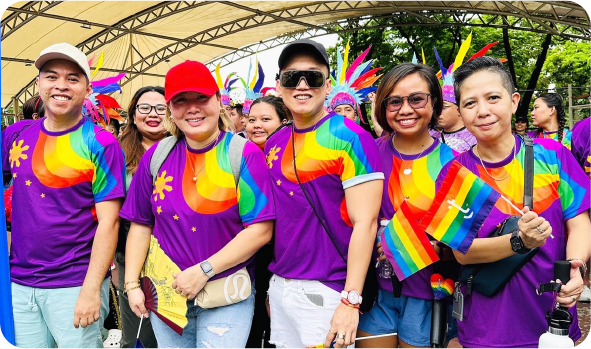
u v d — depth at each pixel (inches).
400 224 92.6
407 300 100.7
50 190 97.8
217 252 90.4
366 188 88.0
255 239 91.1
